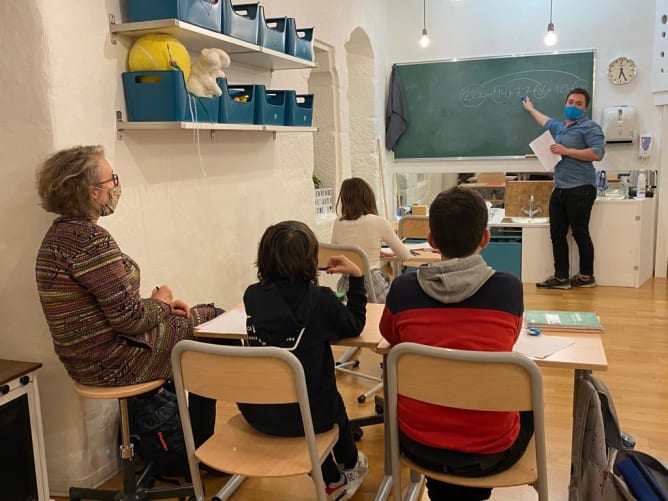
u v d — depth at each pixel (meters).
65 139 2.23
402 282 1.77
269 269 1.89
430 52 6.25
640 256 5.19
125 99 2.52
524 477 1.62
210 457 1.80
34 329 2.31
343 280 3.28
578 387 1.87
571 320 2.06
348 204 3.32
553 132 5.34
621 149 5.66
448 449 1.63
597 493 1.79
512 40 5.94
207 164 3.12
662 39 5.28
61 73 2.20
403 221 4.16
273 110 3.26
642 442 2.59
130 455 2.19
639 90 5.57
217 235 3.23
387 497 2.27
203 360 1.69
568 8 5.70
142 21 2.42
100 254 1.98
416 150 6.46
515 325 1.65
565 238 5.23
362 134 6.13
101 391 2.06
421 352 1.55
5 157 2.22
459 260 1.67
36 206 2.22
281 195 3.96
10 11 2.13
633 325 4.18
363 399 3.07
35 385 2.19
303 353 1.85
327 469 2.11
